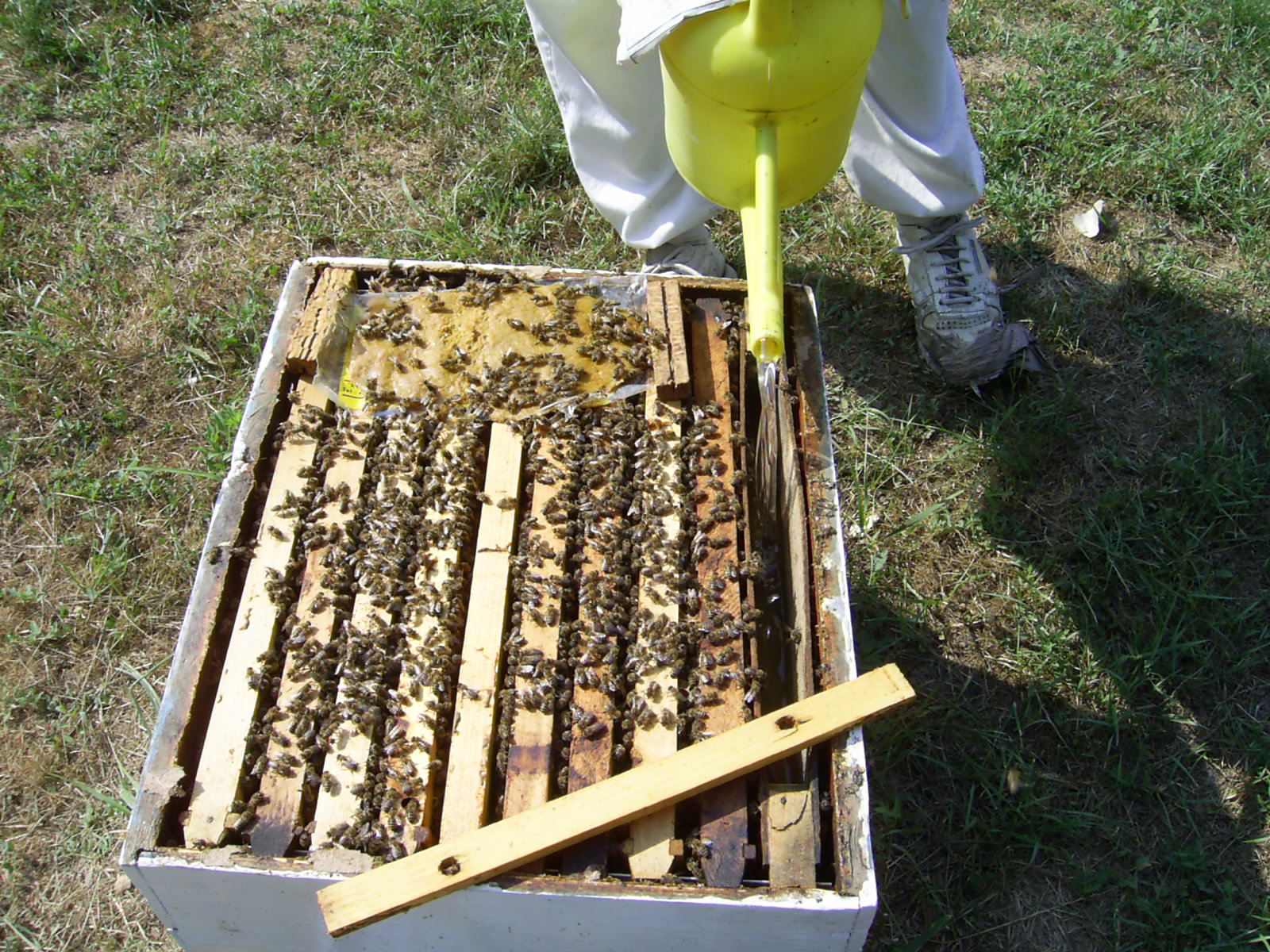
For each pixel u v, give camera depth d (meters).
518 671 0.80
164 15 1.83
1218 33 1.82
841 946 0.76
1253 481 1.31
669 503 0.88
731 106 0.78
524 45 1.78
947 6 1.13
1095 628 1.21
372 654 0.81
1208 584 1.23
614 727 0.81
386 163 1.63
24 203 1.56
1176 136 1.64
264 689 0.81
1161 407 1.39
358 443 0.91
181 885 0.75
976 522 1.29
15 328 1.45
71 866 1.07
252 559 0.85
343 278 0.99
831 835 0.77
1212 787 1.11
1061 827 1.08
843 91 0.79
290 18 1.84
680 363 0.93
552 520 0.87
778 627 0.93
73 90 1.75
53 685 1.18
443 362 0.95
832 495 0.88
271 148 1.66
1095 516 1.29
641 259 1.51
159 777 0.76
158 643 1.21
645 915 0.73
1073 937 1.04
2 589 1.23
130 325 1.45
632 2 0.80
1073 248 1.55
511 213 1.58
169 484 1.32
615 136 1.20
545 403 0.92
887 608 1.23
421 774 0.77
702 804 0.76
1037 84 1.74
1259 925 1.03
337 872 0.73
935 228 1.36
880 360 1.43
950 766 1.12
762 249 0.78
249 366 1.42
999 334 1.36
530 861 0.73
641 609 0.84
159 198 1.60
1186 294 1.49
